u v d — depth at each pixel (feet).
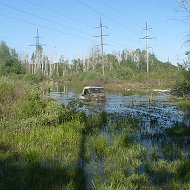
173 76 215.31
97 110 93.45
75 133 51.44
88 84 224.12
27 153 39.58
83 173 34.37
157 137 53.57
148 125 66.13
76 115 66.13
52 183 30.89
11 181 31.24
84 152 42.57
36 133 48.93
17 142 45.78
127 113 84.12
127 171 36.09
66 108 66.80
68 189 29.58
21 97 67.87
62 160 38.96
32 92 69.10
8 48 364.79
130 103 116.37
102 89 127.24
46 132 50.52
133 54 454.40
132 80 229.25
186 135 55.62
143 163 38.73
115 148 43.75
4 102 64.75
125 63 397.19
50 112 62.80
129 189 30.60
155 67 351.25
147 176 33.55
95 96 122.52
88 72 278.05
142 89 196.75
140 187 30.91
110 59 417.08
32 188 29.73
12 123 55.16
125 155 41.27
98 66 407.44
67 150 43.65
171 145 46.55
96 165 37.86
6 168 35.04
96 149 43.57
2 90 66.44
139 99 134.41
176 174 34.22
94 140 49.08
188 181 31.65
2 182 31.07
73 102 72.23
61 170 34.27
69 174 33.12
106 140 49.60
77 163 38.37
